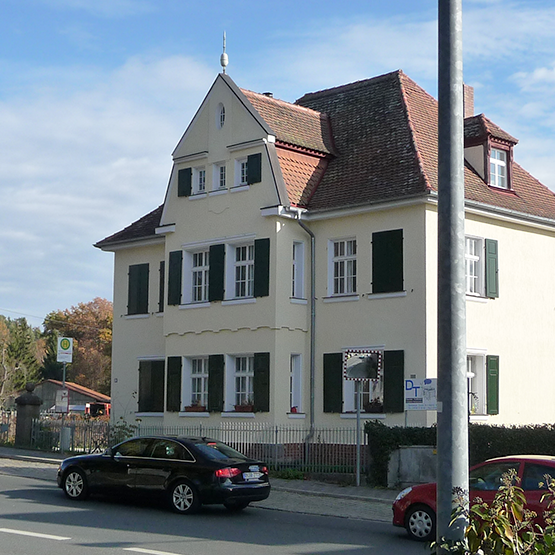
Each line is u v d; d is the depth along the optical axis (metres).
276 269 26.16
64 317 96.19
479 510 6.68
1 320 97.12
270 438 25.22
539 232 28.27
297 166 27.39
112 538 13.38
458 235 8.11
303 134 28.33
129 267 32.97
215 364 27.42
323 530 15.36
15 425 31.33
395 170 25.75
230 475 16.66
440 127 8.24
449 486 7.72
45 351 97.94
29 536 13.31
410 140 26.42
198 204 28.59
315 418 26.31
